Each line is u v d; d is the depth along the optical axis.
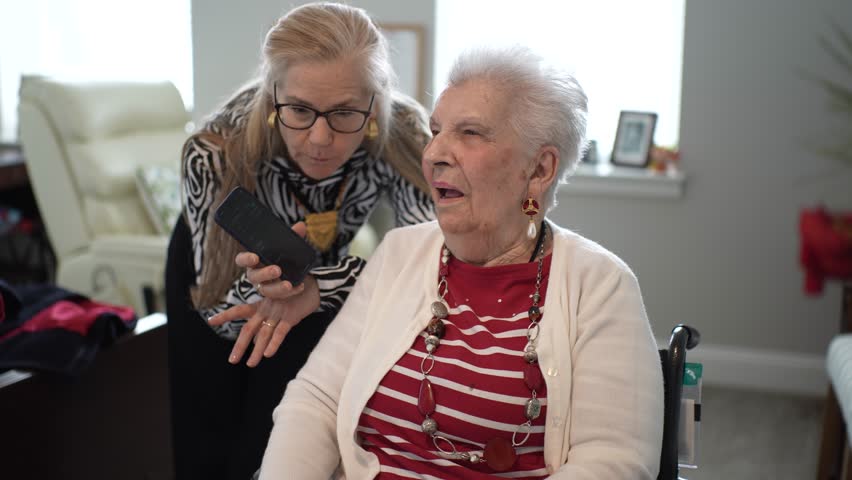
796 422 3.33
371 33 1.55
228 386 1.84
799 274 3.57
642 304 1.36
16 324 2.00
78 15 4.78
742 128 3.53
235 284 1.60
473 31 3.89
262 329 1.58
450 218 1.35
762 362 3.65
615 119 3.86
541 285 1.37
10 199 4.72
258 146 1.60
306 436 1.38
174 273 1.83
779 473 2.90
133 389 2.20
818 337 3.60
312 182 1.67
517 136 1.31
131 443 2.21
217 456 1.88
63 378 1.97
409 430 1.35
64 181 3.66
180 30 4.71
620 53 3.80
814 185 3.50
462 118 1.31
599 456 1.23
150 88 4.03
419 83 3.77
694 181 3.61
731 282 3.65
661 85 3.79
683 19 3.51
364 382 1.38
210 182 1.64
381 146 1.67
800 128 3.48
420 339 1.38
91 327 2.03
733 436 3.20
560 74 1.33
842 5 3.37
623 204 3.68
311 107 1.51
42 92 3.64
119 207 3.74
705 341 3.71
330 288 1.59
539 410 1.28
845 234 3.30
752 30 3.45
